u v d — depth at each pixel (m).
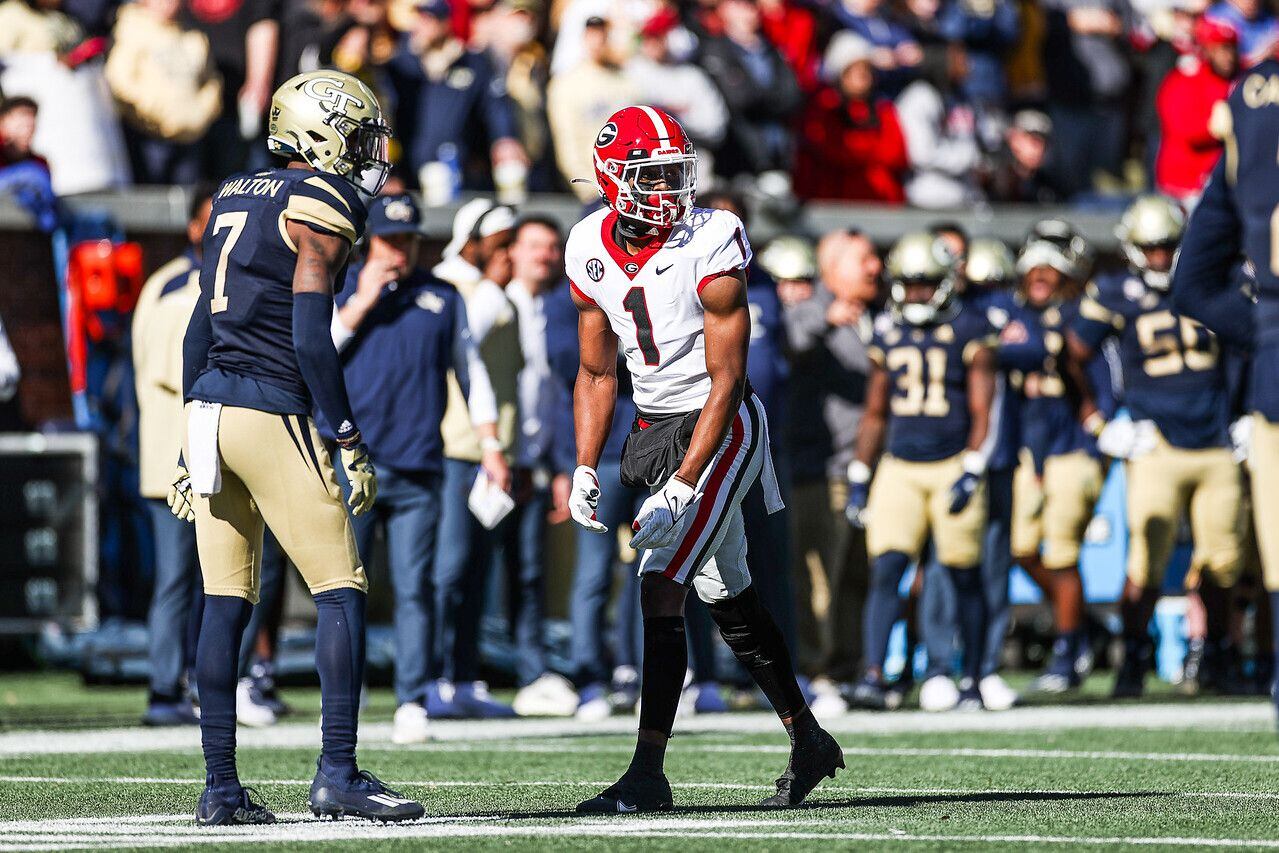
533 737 30.30
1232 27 56.22
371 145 19.03
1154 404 39.50
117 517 44.34
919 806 19.73
